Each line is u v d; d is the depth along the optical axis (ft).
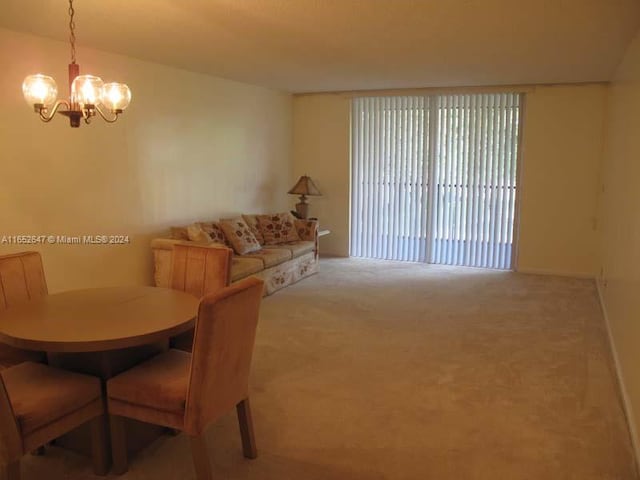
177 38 12.98
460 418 9.39
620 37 12.41
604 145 19.47
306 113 24.23
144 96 16.12
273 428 9.05
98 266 15.02
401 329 14.15
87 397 7.42
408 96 22.11
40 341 7.07
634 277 9.89
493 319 15.02
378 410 9.68
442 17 10.89
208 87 18.84
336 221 24.41
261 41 13.23
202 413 7.00
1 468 6.84
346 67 16.92
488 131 21.16
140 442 8.43
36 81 8.02
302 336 13.58
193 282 10.27
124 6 10.27
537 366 11.69
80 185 14.26
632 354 9.50
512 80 19.24
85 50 14.11
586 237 20.42
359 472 7.81
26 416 6.61
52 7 10.34
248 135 21.35
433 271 21.25
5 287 9.21
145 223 16.53
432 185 22.36
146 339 7.36
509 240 21.49
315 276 20.36
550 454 8.29
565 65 16.17
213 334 6.75
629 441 8.67
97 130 14.64
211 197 19.47
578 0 9.63
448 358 12.16
